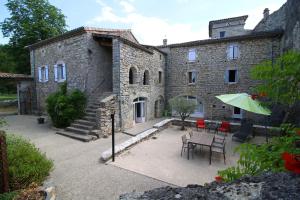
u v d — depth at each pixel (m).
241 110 13.97
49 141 8.30
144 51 12.85
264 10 15.68
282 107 10.11
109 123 9.65
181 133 10.20
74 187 4.57
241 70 13.66
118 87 10.25
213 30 19.75
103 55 12.05
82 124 9.86
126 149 7.28
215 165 6.18
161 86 15.91
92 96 11.22
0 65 26.36
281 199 1.04
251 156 1.89
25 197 3.54
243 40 13.49
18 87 15.55
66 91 11.71
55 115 10.41
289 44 9.89
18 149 4.42
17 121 12.71
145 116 13.52
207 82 14.99
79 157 6.51
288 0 10.10
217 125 10.62
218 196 1.17
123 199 1.33
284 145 1.85
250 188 1.18
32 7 18.64
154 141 8.63
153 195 1.32
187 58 15.73
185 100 11.24
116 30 12.50
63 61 12.56
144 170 5.63
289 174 1.26
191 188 1.36
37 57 15.35
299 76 1.82
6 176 3.60
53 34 19.53
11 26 18.67
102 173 5.35
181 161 6.42
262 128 9.70
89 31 10.90
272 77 1.98
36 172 4.20
